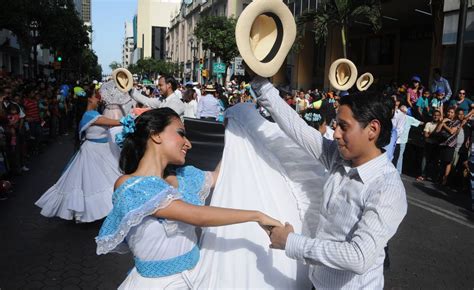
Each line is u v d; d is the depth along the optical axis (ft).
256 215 5.95
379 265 5.79
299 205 7.37
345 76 9.20
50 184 25.79
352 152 5.69
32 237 16.29
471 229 19.11
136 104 19.42
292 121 6.83
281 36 6.37
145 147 6.07
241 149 7.30
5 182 22.24
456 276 14.06
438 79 35.86
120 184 5.85
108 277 13.15
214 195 7.13
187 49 196.85
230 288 6.48
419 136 32.65
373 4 46.65
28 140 34.24
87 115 16.62
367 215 5.35
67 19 76.13
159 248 5.93
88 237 16.35
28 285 12.44
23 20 52.80
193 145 15.96
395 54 68.74
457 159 27.27
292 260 6.80
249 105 7.64
